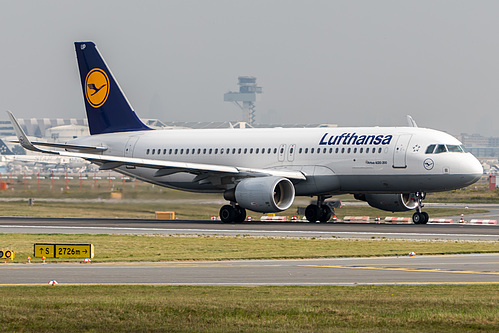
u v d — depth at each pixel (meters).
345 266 102.31
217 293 76.81
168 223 195.00
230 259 111.75
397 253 118.19
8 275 93.56
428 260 109.44
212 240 144.50
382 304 68.69
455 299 71.25
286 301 70.50
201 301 70.19
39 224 190.00
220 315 63.56
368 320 61.38
